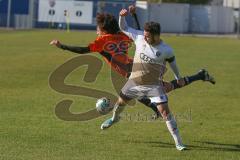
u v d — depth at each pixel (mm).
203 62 61812
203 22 153250
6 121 26609
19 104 31672
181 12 149875
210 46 90438
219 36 132000
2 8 139875
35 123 26391
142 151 21609
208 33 151125
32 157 20188
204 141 23797
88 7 136125
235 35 142375
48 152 20953
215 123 28062
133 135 24422
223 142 23688
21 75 45031
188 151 21859
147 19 145625
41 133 24156
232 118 29641
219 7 154750
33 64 53406
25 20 139375
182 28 150375
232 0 168750
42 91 37000
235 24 158500
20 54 63844
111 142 22953
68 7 136250
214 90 40156
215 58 67500
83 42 84438
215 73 51531
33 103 32156
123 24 23062
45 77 44062
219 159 20750
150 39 21547
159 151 21703
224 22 156625
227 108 32875
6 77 43656
